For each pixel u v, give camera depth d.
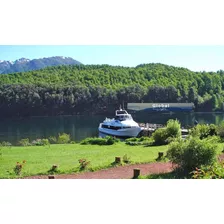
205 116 84.06
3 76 104.50
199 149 14.45
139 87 99.31
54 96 90.81
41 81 102.88
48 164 18.02
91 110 95.12
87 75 113.06
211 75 107.50
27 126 68.00
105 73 116.19
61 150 24.94
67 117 87.88
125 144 29.53
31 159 19.78
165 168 16.66
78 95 94.56
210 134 29.45
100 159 19.41
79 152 23.38
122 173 15.84
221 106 95.06
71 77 110.56
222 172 10.50
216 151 14.61
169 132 27.81
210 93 101.50
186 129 42.25
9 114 85.56
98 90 97.19
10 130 61.59
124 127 47.31
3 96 85.50
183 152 14.65
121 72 117.50
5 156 21.05
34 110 88.56
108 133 49.69
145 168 16.88
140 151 23.22
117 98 96.75
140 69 119.00
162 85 104.81
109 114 94.38
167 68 120.50
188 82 105.75
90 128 63.44
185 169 14.73
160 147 25.17
